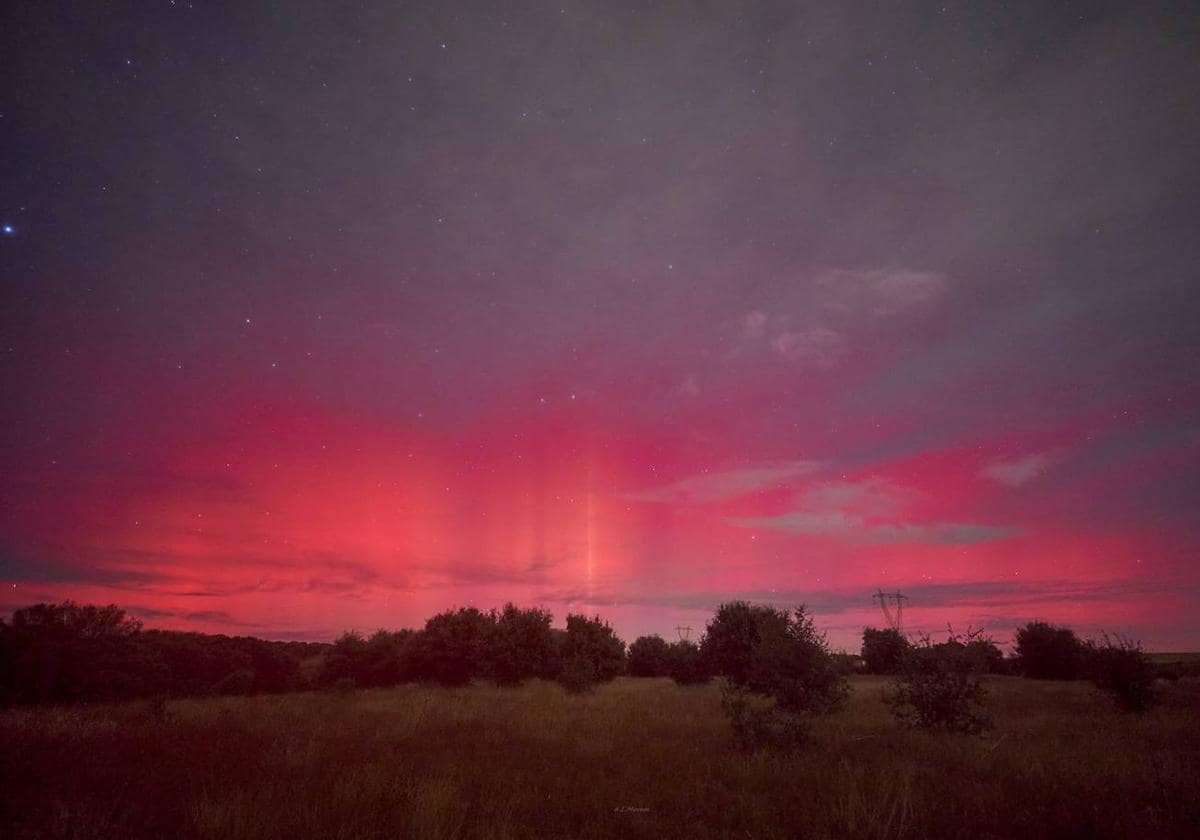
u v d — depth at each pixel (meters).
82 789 8.12
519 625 33.88
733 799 7.93
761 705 14.97
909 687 14.32
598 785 8.68
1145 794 7.67
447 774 9.13
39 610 28.22
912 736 12.62
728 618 30.42
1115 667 17.78
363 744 11.84
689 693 26.59
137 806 7.26
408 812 7.05
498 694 26.11
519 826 6.82
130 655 30.62
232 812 6.79
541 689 28.16
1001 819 6.92
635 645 47.34
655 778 9.14
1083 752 10.34
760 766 9.57
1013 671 39.78
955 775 9.02
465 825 6.95
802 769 9.40
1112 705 18.14
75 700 26.03
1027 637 36.59
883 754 10.64
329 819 6.93
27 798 7.59
